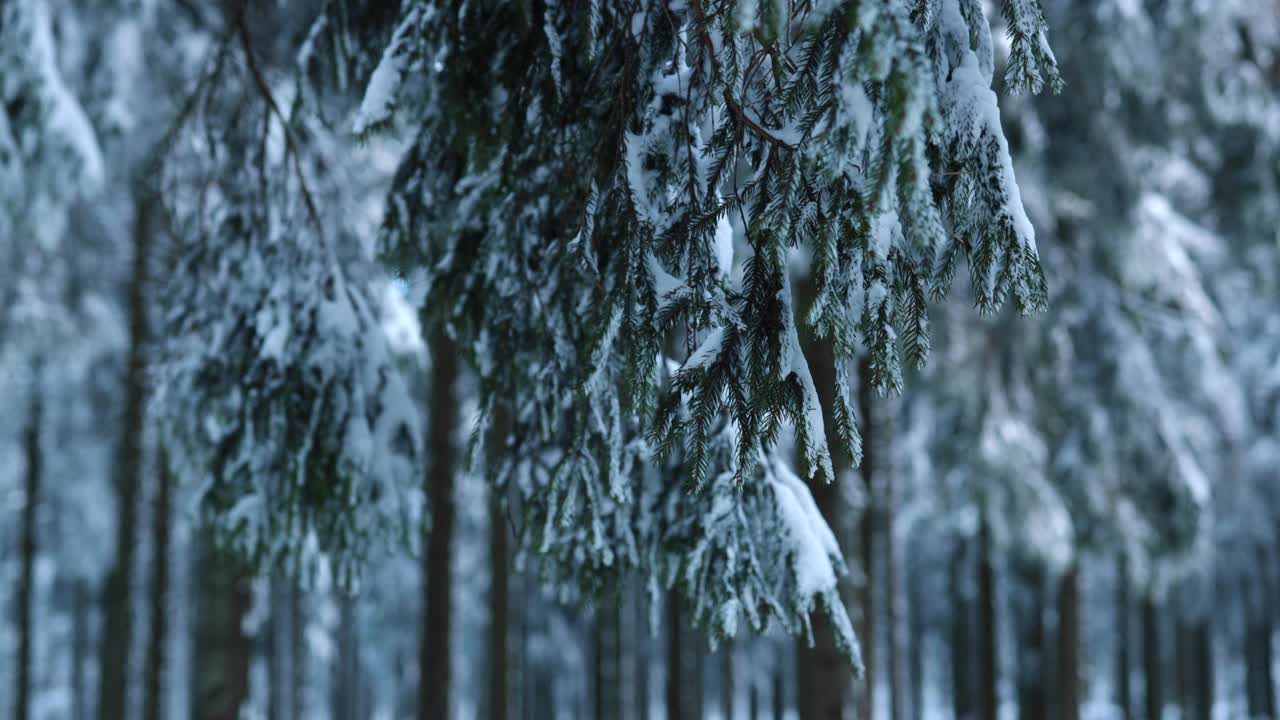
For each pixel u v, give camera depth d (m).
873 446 10.48
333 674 29.91
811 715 7.38
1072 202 12.56
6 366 13.88
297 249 4.99
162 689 12.42
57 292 13.65
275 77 6.20
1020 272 2.81
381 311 6.02
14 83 6.40
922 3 2.83
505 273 3.99
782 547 4.02
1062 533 12.42
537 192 3.91
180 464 5.22
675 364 4.04
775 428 2.94
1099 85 11.20
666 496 4.14
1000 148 2.80
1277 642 32.19
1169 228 12.67
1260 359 21.44
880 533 12.41
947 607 29.17
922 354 2.88
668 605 16.56
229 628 8.54
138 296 11.35
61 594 32.34
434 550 8.38
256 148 5.34
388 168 10.09
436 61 3.89
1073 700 13.89
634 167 3.35
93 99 7.88
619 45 3.65
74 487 21.70
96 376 18.08
